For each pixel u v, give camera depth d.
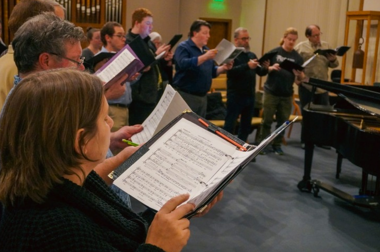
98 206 1.01
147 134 1.75
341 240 3.45
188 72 4.53
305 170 4.38
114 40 3.96
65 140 0.94
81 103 0.96
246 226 3.61
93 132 0.99
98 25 8.30
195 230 3.49
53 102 0.94
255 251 3.22
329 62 6.02
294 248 3.29
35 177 0.94
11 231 0.95
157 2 9.30
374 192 4.23
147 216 1.42
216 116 5.84
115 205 1.15
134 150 1.40
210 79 4.72
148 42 4.77
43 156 0.94
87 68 2.91
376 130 3.45
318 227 3.65
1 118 0.98
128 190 1.17
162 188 1.18
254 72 5.19
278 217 3.81
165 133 1.33
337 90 4.08
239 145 1.29
